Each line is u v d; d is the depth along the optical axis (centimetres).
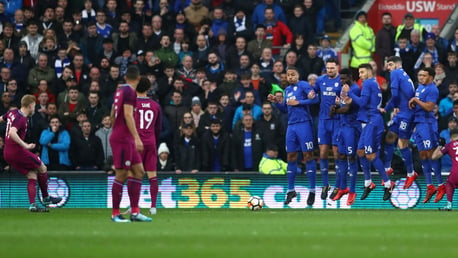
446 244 4184
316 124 9000
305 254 3719
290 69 7469
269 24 10194
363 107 7331
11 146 7044
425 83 7369
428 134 7406
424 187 8075
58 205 8238
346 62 10431
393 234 4719
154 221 5766
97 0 10600
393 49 9912
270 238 4441
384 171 7450
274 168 8369
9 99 8975
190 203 8175
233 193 8156
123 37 9900
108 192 8231
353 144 7425
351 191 7606
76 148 8600
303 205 8138
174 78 9325
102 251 3819
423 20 10894
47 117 8825
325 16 10925
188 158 8544
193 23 10369
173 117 8919
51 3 10506
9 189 8262
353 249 3916
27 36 9925
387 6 10900
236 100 9019
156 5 10588
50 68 9412
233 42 10050
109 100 9131
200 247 3988
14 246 4028
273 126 8606
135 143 5666
